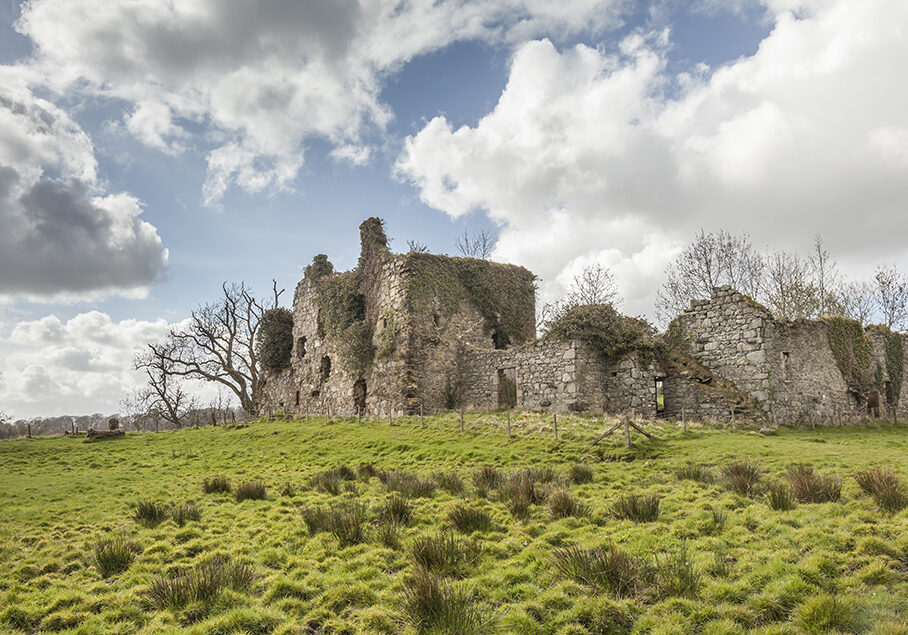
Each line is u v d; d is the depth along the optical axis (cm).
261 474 1814
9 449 2689
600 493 1206
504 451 1770
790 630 574
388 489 1373
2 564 941
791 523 890
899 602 604
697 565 737
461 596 662
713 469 1385
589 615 641
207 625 667
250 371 4831
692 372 2462
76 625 707
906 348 3309
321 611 704
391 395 2909
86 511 1333
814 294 3791
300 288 4069
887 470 1041
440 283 3098
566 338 2456
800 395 2441
